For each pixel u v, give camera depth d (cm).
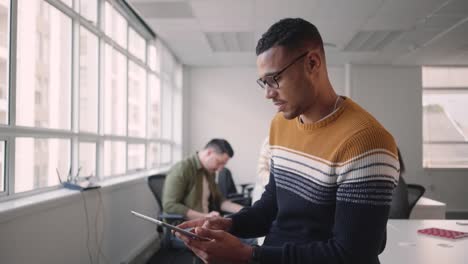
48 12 243
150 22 416
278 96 84
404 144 633
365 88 633
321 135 86
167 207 264
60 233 215
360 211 73
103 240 281
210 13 386
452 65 636
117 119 377
